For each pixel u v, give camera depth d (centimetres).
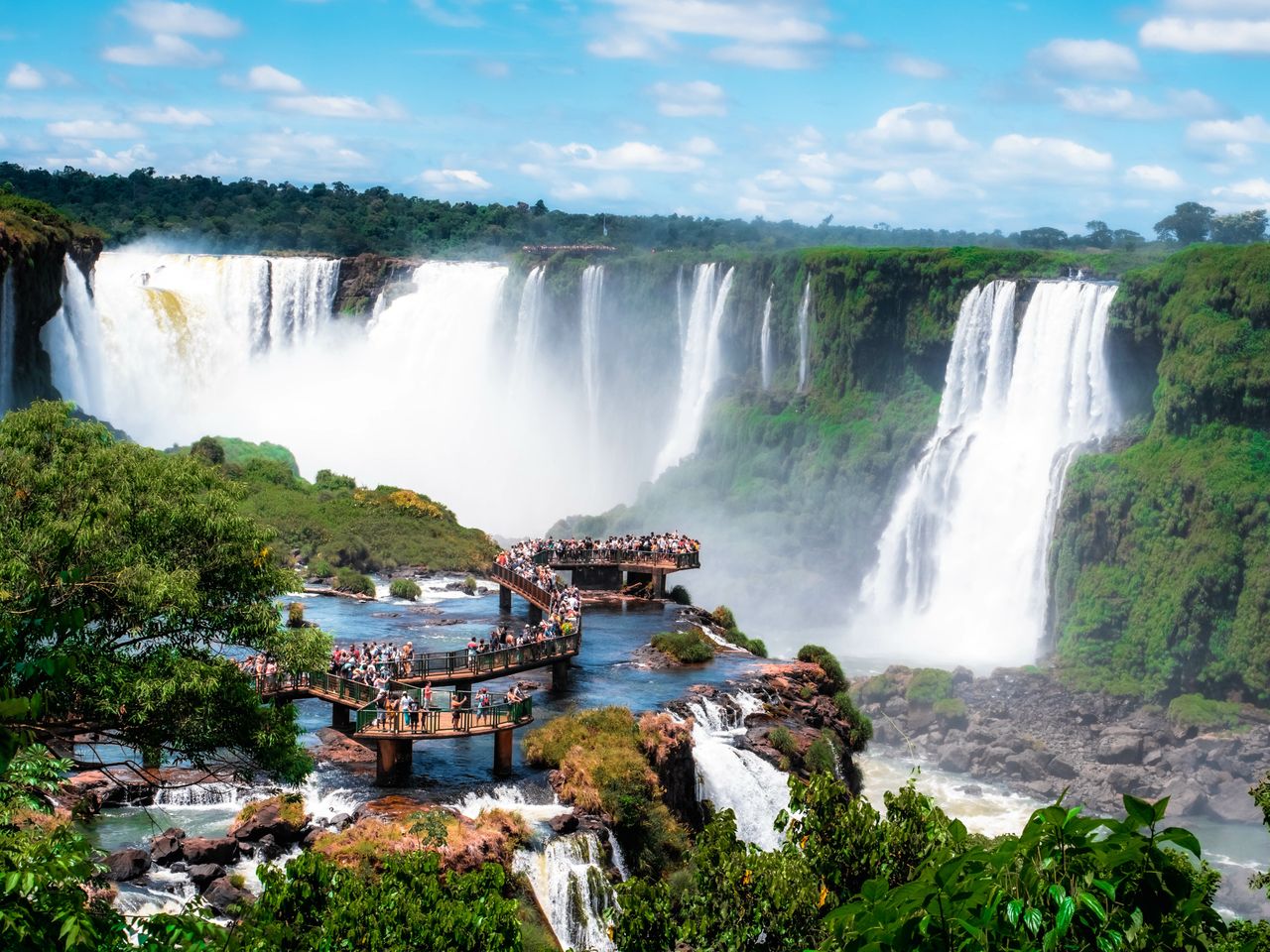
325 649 3650
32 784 1922
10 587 2927
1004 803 7538
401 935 2770
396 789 4369
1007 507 11706
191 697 3300
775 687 6044
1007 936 1312
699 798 5028
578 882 4081
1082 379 11631
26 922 1441
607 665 6206
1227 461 10031
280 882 2934
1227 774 7900
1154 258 13062
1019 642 11106
